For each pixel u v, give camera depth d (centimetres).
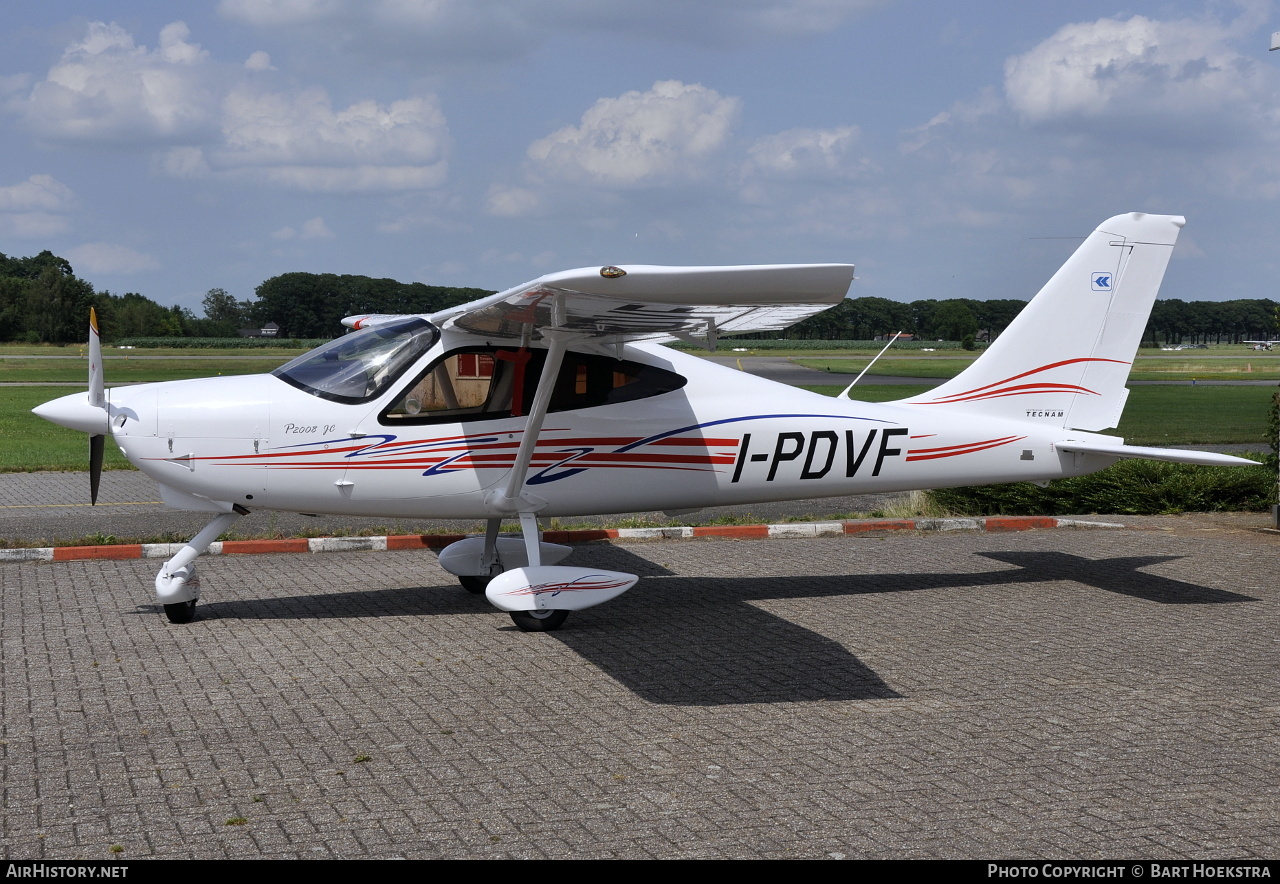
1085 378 746
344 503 651
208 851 330
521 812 362
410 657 564
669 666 550
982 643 598
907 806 369
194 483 633
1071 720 464
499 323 603
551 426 662
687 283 452
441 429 649
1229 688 512
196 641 591
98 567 795
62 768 400
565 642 599
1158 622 648
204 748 423
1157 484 1112
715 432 691
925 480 731
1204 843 340
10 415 2239
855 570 812
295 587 739
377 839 340
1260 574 793
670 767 406
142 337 12019
